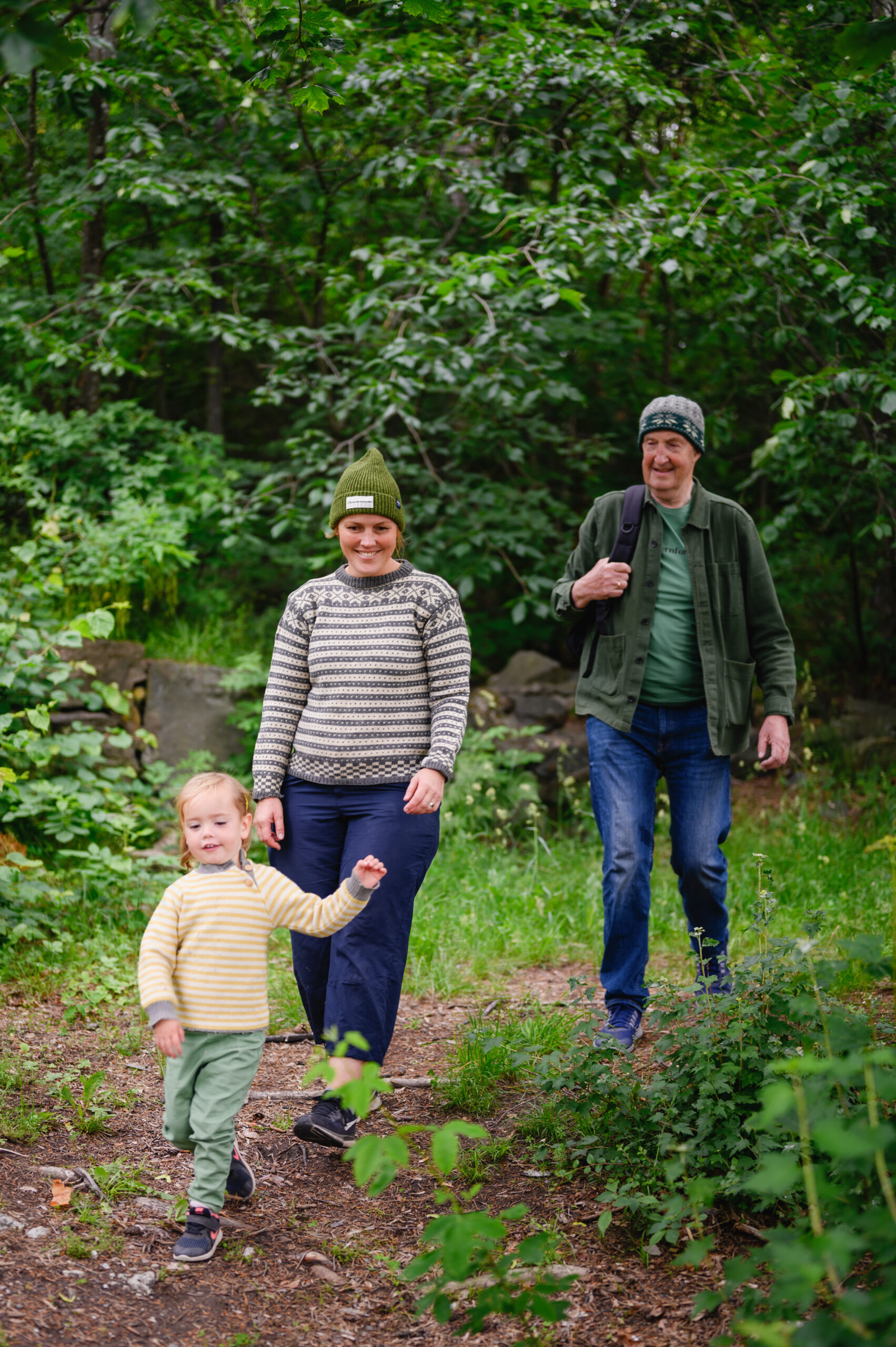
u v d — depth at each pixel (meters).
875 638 9.07
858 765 7.61
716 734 3.66
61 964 4.40
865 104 5.61
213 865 2.59
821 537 9.45
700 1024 2.86
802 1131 1.86
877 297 5.47
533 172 7.76
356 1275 2.47
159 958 2.46
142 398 9.35
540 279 5.69
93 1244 2.46
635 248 5.89
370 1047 2.98
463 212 7.71
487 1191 2.84
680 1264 2.01
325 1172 2.96
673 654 3.70
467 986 4.50
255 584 8.57
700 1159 2.61
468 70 6.55
